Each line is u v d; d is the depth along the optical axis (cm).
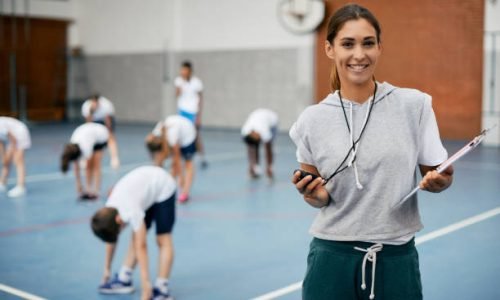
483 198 623
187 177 634
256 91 1377
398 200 156
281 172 820
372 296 160
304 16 767
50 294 362
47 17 1611
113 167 862
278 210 593
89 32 1655
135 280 388
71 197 671
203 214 579
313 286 169
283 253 443
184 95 890
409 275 161
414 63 1126
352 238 160
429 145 159
